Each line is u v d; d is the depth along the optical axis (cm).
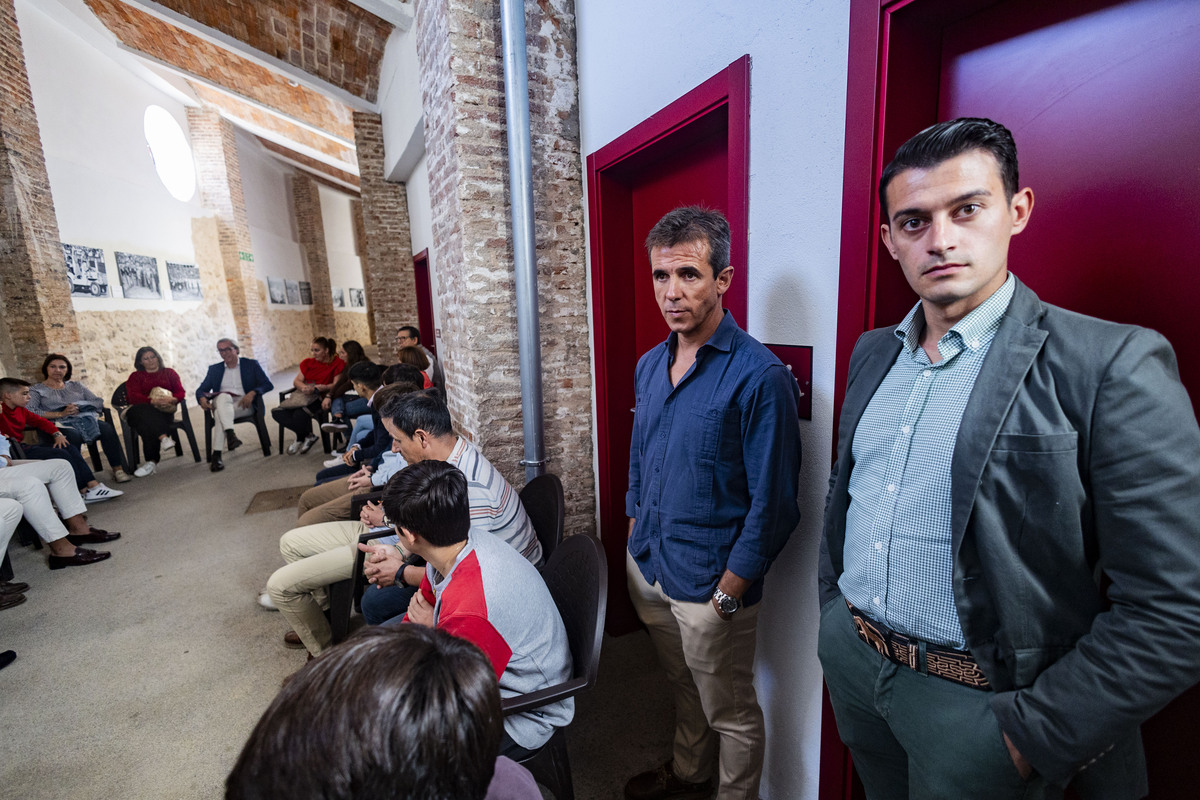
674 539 130
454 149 218
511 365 238
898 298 110
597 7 202
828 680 101
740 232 141
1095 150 85
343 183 1362
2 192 557
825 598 103
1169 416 57
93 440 467
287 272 1345
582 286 242
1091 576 67
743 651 130
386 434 308
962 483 70
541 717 128
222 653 237
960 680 76
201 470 518
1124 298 84
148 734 191
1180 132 75
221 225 1038
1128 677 58
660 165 199
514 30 202
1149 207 80
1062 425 63
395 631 52
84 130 707
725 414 120
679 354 137
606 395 233
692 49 153
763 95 130
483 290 227
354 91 612
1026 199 71
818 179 118
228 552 338
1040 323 69
